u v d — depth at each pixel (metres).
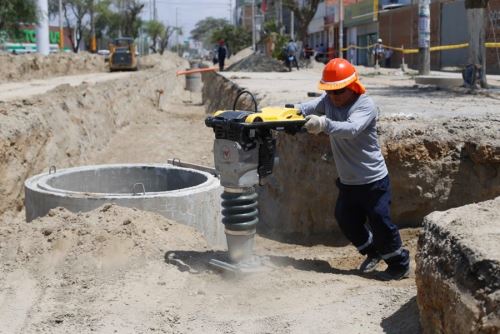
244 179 4.93
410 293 4.27
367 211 5.28
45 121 12.16
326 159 7.58
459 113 8.00
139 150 15.47
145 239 5.50
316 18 61.78
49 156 11.72
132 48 45.03
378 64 35.16
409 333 3.65
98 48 86.31
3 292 4.84
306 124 4.68
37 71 31.73
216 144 4.98
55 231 5.55
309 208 7.82
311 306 4.30
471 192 7.05
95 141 15.18
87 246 5.34
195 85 37.00
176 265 5.19
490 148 6.88
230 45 80.56
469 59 13.93
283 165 8.45
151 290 4.78
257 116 4.73
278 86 17.14
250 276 5.01
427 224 3.71
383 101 10.52
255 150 4.91
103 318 4.32
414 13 37.34
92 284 4.92
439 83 15.20
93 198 6.02
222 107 19.48
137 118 20.84
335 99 5.03
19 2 33.62
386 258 5.35
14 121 10.73
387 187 5.26
